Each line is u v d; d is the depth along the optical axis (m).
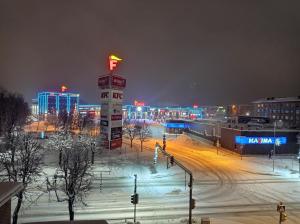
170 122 159.12
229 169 74.19
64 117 148.00
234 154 95.50
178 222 40.69
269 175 69.06
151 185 58.88
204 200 51.00
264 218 43.31
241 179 65.12
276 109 184.62
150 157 86.81
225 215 44.16
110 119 90.62
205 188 57.94
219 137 111.81
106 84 91.00
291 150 97.25
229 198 52.38
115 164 75.62
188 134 147.25
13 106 120.94
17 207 35.34
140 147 106.38
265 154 95.69
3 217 13.20
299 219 43.44
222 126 113.88
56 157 77.69
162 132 163.75
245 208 47.53
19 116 119.56
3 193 12.95
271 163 82.69
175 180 62.91
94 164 74.38
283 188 59.09
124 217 42.38
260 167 77.12
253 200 51.59
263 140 95.44
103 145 92.00
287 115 177.00
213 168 74.94
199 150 102.06
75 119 153.00
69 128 138.25
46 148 83.19
